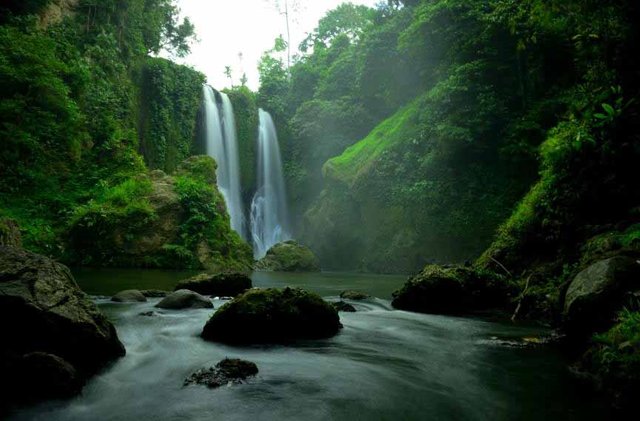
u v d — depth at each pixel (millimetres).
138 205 19719
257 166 38688
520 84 18969
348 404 3850
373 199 24828
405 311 9344
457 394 4207
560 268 9148
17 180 17891
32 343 4293
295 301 6422
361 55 32812
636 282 5199
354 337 6500
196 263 20281
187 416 3523
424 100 24062
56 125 18516
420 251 21547
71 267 17547
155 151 30188
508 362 5320
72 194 20172
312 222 29812
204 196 22188
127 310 7945
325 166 29609
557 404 3967
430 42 23328
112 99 24562
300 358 5227
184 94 33062
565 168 9508
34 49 18062
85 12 26406
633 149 7906
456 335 6930
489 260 11250
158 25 34281
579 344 5633
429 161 21578
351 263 27125
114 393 4012
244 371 4441
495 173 19672
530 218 10547
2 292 4273
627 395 3787
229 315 6004
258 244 36469
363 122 33594
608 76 8469
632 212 7855
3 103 16688
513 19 10141
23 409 3629
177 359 5023
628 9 7602
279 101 41969
